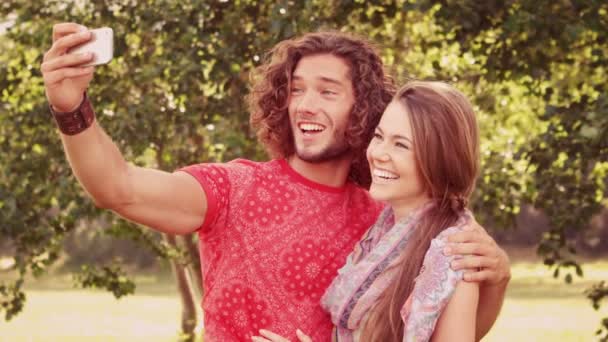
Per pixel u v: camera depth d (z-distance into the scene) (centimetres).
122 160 258
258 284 289
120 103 670
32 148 696
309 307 292
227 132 595
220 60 605
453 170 281
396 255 282
